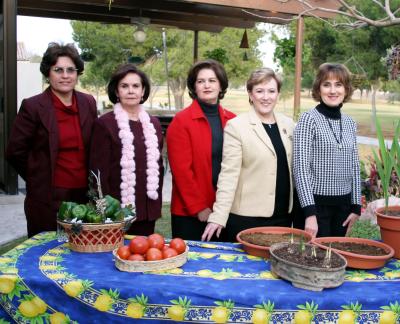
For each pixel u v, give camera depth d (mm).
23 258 1951
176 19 9000
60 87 2598
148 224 2646
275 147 2438
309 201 2262
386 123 15336
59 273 1778
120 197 2539
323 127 2334
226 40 16500
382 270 1861
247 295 1606
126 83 2549
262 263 1922
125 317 1660
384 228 1988
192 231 2736
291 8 6539
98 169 2525
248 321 1608
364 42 12445
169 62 16750
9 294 1735
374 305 1615
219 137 2729
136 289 1642
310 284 1643
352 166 2416
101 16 9562
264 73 2408
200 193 2664
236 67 16438
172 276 1764
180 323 1635
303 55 7020
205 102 2758
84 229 1995
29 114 2561
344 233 2432
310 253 1806
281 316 1603
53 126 2576
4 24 5602
